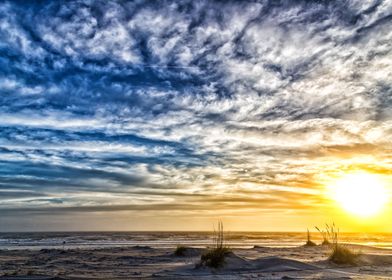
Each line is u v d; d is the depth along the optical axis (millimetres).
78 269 22422
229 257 22922
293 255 33125
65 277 18312
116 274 19750
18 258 30406
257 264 22719
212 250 23344
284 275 19531
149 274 19812
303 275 19547
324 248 41906
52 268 23016
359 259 25344
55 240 76062
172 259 28766
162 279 18188
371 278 18547
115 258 29641
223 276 19188
